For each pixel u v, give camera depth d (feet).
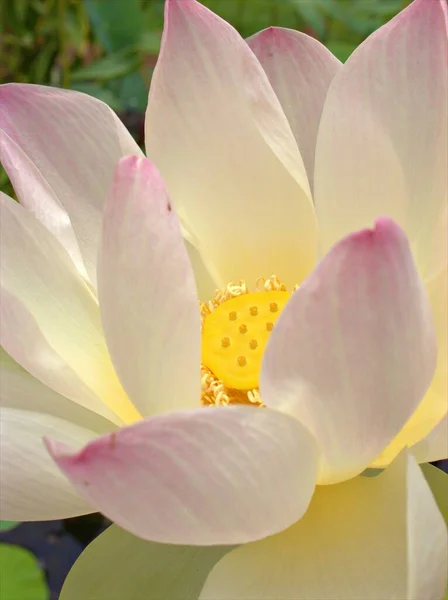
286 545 1.48
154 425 1.31
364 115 1.67
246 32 3.15
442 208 1.63
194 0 1.70
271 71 1.83
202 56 1.72
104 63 2.70
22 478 1.48
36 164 1.75
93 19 2.69
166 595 1.54
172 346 1.47
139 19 2.71
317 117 1.83
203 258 1.84
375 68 1.65
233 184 1.80
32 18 2.83
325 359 1.37
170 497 1.35
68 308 1.67
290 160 1.72
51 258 1.67
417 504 1.36
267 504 1.40
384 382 1.38
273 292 1.79
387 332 1.35
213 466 1.35
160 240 1.43
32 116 1.74
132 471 1.32
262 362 1.39
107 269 1.47
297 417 1.43
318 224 1.75
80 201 1.76
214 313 1.76
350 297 1.33
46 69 2.91
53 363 1.56
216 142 1.77
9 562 2.00
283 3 2.93
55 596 2.04
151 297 1.45
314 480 1.46
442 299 1.56
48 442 1.34
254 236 1.83
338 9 2.73
